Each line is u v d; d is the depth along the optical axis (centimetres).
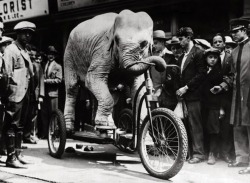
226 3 764
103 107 575
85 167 564
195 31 806
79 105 891
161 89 661
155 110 511
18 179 500
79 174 518
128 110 674
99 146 767
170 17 831
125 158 632
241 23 555
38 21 1120
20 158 591
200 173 529
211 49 602
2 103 590
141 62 505
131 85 604
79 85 688
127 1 857
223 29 770
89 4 944
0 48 734
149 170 509
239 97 550
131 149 576
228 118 599
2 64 566
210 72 612
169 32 833
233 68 570
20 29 585
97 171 536
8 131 576
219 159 624
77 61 655
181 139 470
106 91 581
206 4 788
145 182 475
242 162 566
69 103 675
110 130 597
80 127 892
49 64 909
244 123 542
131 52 535
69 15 1005
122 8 880
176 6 813
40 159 629
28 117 816
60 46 1088
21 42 593
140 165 579
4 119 586
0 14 1228
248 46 551
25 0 1128
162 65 516
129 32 542
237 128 563
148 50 563
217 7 777
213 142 594
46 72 900
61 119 623
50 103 895
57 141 718
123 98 785
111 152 690
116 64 580
